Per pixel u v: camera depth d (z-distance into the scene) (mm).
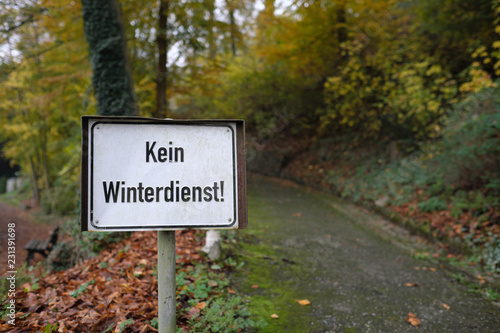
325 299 3609
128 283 3170
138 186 1660
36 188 18172
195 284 3279
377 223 6957
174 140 1712
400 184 7699
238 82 13227
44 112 9133
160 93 8758
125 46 4988
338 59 10703
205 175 1720
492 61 7699
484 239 4797
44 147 15117
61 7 6352
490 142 5375
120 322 2455
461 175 6012
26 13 6113
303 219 7230
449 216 5672
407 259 5016
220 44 9227
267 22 9930
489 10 7285
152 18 8094
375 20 9750
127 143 1670
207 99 13922
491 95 5805
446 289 3955
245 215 1729
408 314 3344
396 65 8867
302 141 13961
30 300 2814
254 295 3529
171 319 1723
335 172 10492
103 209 1621
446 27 7824
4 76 7039
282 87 13133
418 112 7352
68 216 11914
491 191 5488
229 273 3986
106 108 4840
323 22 9867
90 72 6891
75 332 2387
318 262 4758
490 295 3758
